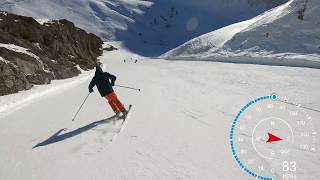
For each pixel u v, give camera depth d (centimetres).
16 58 1702
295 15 6250
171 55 8281
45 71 1970
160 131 777
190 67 4309
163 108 1099
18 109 1141
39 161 598
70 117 978
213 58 6066
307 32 5700
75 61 3291
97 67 910
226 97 1375
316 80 2161
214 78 2423
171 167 542
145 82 2166
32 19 2780
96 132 776
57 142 712
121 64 6362
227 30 8212
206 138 712
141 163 564
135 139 708
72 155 620
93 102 1267
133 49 16725
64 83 1988
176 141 690
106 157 600
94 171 537
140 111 1041
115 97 905
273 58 4638
